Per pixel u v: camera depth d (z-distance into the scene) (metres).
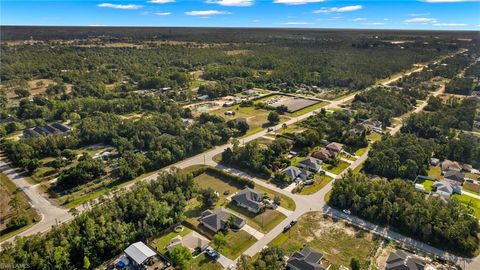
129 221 101.56
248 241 96.81
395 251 90.31
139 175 135.12
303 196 120.00
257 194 115.88
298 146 160.25
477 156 147.00
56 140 155.25
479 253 92.19
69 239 90.31
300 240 97.56
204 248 93.19
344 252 92.81
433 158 149.00
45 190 123.12
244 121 181.00
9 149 149.50
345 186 116.44
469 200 117.12
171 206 107.38
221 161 147.50
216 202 115.62
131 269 86.31
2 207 112.50
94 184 127.31
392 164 134.25
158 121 178.88
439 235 95.56
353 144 163.12
